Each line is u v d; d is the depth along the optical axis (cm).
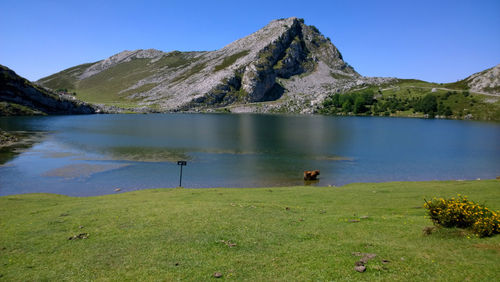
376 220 2195
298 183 4950
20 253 1666
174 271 1436
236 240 1816
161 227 2056
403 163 6712
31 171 5397
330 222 2170
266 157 7162
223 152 7719
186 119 19775
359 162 6762
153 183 4794
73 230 2030
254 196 3331
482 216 1716
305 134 12050
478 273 1266
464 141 10544
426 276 1278
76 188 4450
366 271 1355
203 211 2456
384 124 17912
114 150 7681
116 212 2458
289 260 1517
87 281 1364
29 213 2528
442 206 1842
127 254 1636
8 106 19612
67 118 19100
